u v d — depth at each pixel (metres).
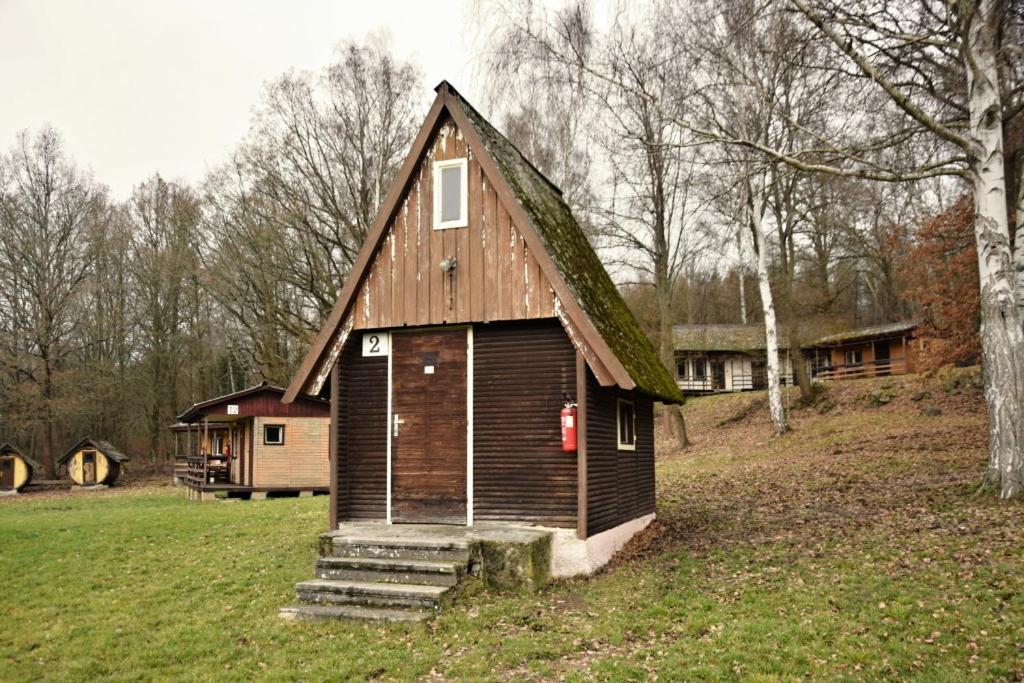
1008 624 7.88
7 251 40.47
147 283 45.00
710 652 7.88
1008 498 12.54
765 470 21.83
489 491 11.95
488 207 12.05
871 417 28.86
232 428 32.81
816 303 43.97
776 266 44.12
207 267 35.47
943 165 13.66
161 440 48.16
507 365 12.05
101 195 43.81
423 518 12.24
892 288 46.44
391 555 10.72
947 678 6.86
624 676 7.40
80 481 37.56
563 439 11.35
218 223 34.59
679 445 31.45
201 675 8.12
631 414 14.44
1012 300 12.86
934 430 24.23
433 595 9.57
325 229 34.66
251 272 35.50
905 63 13.11
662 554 12.35
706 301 64.88
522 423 11.87
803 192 25.22
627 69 13.98
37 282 41.00
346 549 11.02
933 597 8.81
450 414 12.30
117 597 11.26
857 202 20.86
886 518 12.79
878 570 10.02
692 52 13.92
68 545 14.69
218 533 15.79
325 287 35.00
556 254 12.09
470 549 10.41
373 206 33.78
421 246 12.39
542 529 11.47
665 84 14.16
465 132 12.13
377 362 12.79
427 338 12.54
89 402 43.56
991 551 10.09
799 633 8.18
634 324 17.64
